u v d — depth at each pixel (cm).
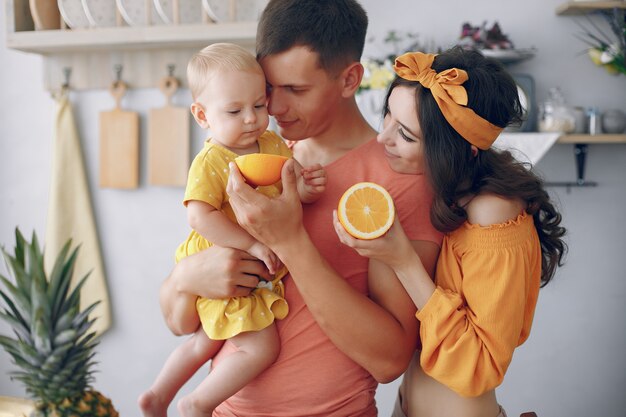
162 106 291
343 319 120
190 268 130
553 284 310
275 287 133
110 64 288
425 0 299
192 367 141
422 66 125
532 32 298
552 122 281
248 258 129
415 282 122
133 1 250
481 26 296
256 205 114
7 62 301
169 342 303
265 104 130
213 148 131
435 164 121
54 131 291
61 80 291
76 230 294
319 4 123
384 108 135
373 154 133
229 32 240
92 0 253
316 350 130
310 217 132
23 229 305
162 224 298
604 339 310
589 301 309
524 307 126
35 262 124
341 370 130
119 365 306
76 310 123
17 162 303
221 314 129
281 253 119
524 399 314
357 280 132
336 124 135
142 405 140
